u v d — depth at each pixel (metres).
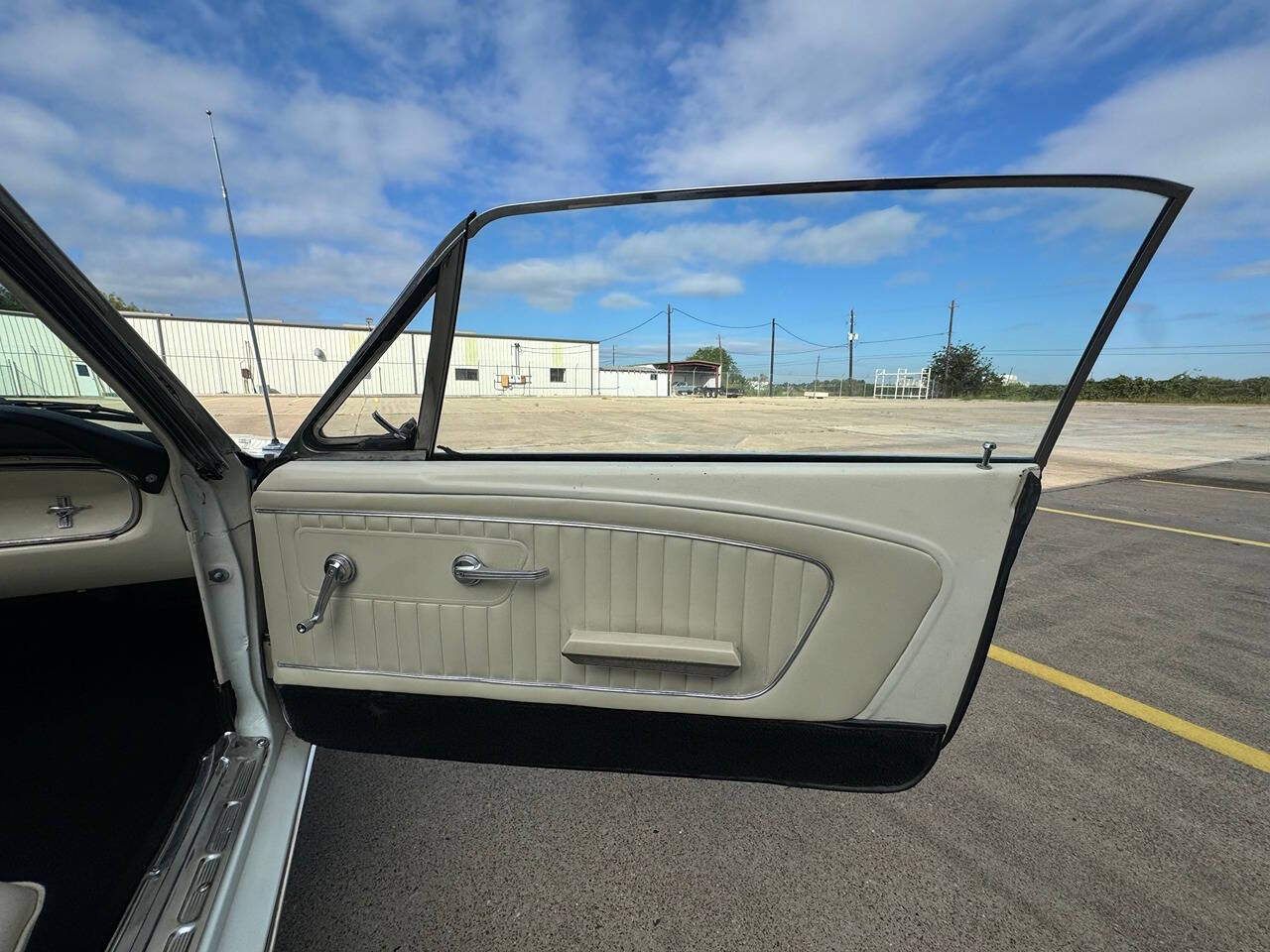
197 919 0.98
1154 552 4.41
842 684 1.14
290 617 1.21
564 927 1.41
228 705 1.27
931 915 1.46
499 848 1.64
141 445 1.20
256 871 1.06
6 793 1.35
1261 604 3.44
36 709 1.55
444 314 1.18
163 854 1.08
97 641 1.67
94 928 1.10
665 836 1.69
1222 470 7.92
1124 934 1.41
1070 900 1.50
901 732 1.16
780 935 1.40
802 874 1.58
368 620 1.19
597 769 1.24
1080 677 2.60
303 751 1.29
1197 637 3.01
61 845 1.25
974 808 1.81
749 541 1.11
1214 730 2.22
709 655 1.14
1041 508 5.86
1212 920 1.44
